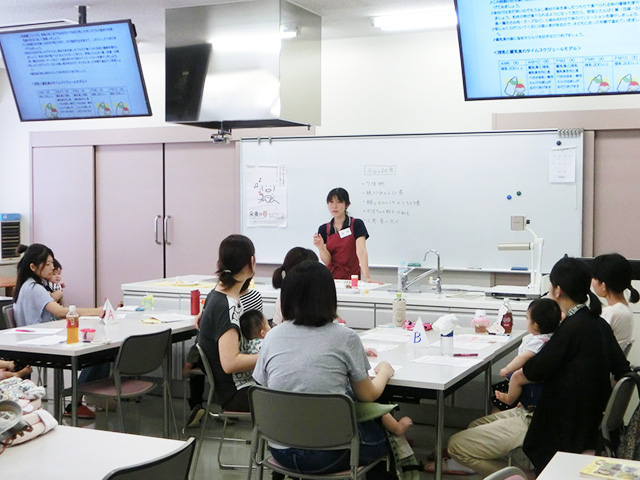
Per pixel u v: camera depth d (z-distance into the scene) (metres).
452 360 3.36
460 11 4.55
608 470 1.88
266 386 2.87
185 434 4.57
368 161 6.62
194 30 5.22
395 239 6.57
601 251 6.06
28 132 8.12
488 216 6.29
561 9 4.35
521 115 6.20
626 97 5.92
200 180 7.41
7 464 2.02
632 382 2.94
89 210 7.87
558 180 6.08
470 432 3.24
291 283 2.80
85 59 5.30
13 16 5.96
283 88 5.07
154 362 4.00
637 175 5.95
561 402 2.99
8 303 5.38
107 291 7.87
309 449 2.71
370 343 3.82
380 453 2.88
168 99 5.33
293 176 6.88
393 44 6.61
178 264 7.55
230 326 3.49
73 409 3.74
